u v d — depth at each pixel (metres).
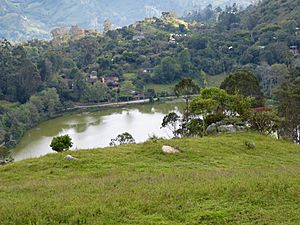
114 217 15.16
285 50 169.00
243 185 18.80
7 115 118.44
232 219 14.88
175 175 24.28
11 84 146.88
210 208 16.03
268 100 127.38
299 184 18.84
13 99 145.75
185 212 15.66
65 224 14.65
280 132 63.56
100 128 114.38
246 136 44.97
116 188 20.27
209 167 30.05
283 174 22.86
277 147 40.44
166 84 180.12
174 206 16.16
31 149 96.19
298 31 187.62
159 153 33.19
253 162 32.88
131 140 72.31
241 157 34.50
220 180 20.72
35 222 14.84
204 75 178.38
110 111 144.62
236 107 55.09
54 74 171.38
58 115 141.38
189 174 24.62
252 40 199.00
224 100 56.44
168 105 149.50
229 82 75.62
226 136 44.69
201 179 21.88
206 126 54.66
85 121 128.50
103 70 188.50
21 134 110.94
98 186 21.08
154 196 17.62
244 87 74.12
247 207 16.02
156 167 29.44
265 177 21.47
